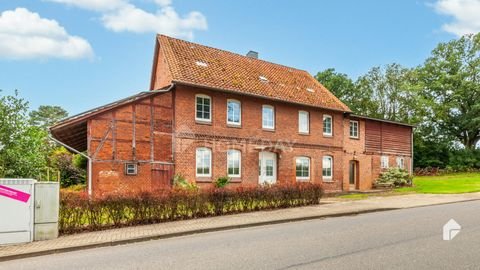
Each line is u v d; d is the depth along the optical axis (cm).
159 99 1983
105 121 1834
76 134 2030
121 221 1243
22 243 1027
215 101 2155
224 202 1487
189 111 2056
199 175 2073
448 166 4909
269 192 1633
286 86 2592
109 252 914
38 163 1639
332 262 728
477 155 5147
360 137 2931
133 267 745
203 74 2161
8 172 1524
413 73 5369
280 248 867
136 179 1880
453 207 1630
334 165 2708
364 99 5459
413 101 5212
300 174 2511
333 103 2741
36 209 1066
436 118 5272
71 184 2869
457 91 5191
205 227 1200
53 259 870
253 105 2312
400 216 1376
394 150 3216
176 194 1360
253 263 736
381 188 2941
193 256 818
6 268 802
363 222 1248
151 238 1080
